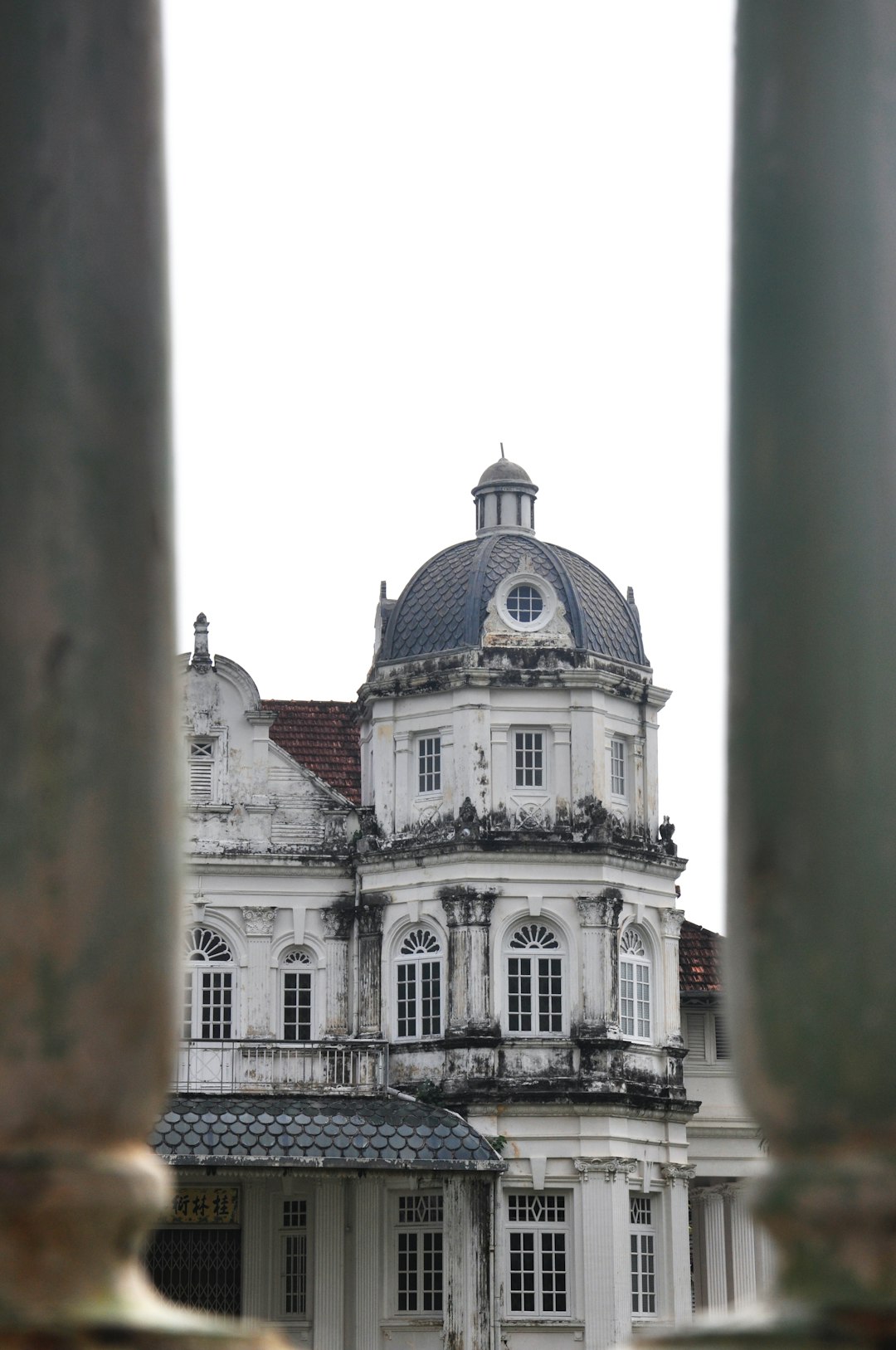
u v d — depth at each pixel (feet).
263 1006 171.32
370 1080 165.37
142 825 18.33
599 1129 163.94
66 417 18.57
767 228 19.66
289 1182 164.55
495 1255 156.87
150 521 18.88
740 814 19.01
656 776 178.91
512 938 169.37
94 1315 17.17
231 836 174.09
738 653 19.27
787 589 18.90
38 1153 17.47
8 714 18.10
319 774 186.91
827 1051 17.97
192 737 175.73
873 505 18.79
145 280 19.33
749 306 19.72
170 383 19.54
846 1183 17.67
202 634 177.99
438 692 174.09
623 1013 170.91
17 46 19.33
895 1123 17.90
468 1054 164.86
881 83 19.45
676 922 176.65
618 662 176.55
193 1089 162.30
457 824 170.19
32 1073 17.57
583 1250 161.27
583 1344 159.02
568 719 173.68
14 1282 17.26
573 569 181.98
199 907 172.55
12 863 17.84
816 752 18.47
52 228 18.93
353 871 174.70
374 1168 151.64
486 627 174.50
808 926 18.24
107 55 19.45
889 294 19.15
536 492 190.60
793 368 19.21
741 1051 18.80
